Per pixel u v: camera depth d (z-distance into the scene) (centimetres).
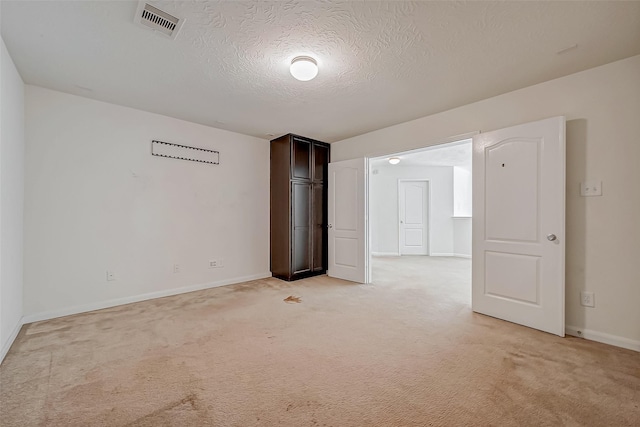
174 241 371
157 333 248
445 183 749
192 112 346
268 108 330
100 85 275
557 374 184
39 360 201
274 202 470
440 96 294
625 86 225
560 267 242
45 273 282
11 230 233
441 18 178
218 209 414
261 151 468
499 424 141
